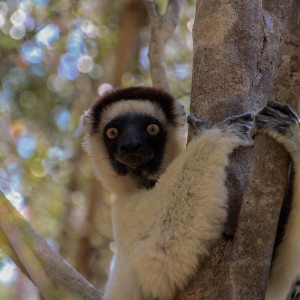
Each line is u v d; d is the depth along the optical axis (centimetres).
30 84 805
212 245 321
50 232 713
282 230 324
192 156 336
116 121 425
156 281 334
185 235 323
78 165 803
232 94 345
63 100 822
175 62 795
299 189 295
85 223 781
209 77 351
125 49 854
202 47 360
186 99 723
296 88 285
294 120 283
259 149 281
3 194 400
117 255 384
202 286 306
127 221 367
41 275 381
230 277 281
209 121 346
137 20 866
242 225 275
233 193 321
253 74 353
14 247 384
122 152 402
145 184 413
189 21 818
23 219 404
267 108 287
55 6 789
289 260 337
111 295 369
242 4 363
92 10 849
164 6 764
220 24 358
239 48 354
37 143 763
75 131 809
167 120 429
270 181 275
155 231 336
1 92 795
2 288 413
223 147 328
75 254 780
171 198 336
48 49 803
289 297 347
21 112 795
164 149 420
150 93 441
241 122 335
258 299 266
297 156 280
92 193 800
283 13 381
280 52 288
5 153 659
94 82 855
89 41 851
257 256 270
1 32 768
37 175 629
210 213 320
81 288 385
